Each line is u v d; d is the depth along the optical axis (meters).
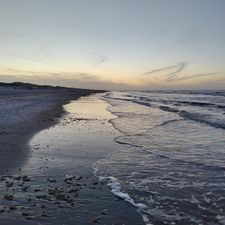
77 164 12.12
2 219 6.91
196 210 7.81
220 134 20.19
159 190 9.30
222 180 10.24
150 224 6.97
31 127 21.45
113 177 10.54
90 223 6.92
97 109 43.25
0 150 13.88
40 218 7.05
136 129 22.75
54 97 76.62
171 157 13.60
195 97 88.25
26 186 9.22
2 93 81.81
